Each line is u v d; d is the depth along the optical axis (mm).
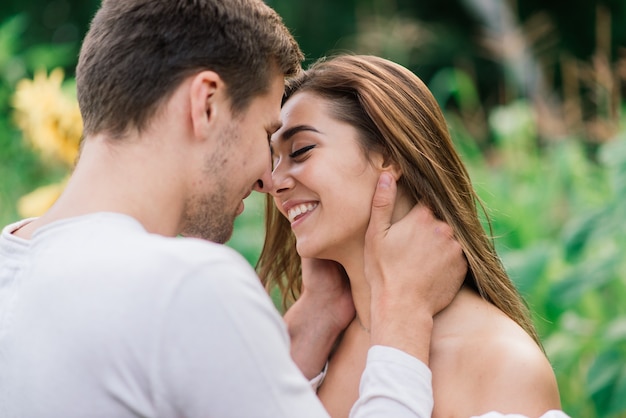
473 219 1994
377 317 1737
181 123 1513
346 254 1930
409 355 1662
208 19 1533
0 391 1378
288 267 2312
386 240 1805
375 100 1885
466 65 9211
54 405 1309
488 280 1894
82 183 1492
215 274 1325
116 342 1291
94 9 8922
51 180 3879
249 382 1307
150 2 1529
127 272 1324
